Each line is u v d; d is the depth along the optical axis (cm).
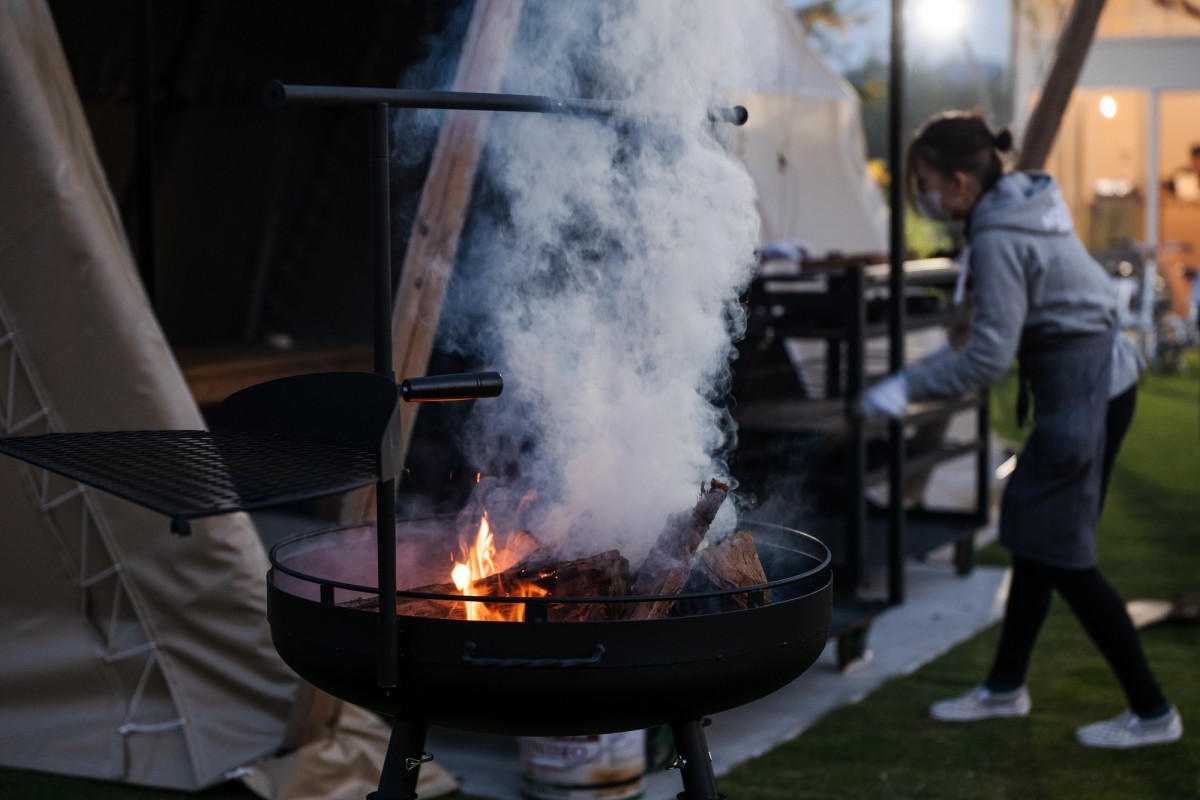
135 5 277
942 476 570
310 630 141
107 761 254
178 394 246
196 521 249
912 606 409
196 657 254
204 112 428
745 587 150
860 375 354
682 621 133
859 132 706
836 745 283
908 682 333
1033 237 270
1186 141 1209
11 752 259
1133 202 1202
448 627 132
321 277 479
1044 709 307
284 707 253
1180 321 1048
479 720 136
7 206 239
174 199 434
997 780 261
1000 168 282
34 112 238
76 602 258
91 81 391
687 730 144
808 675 341
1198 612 377
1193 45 1148
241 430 152
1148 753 275
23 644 260
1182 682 323
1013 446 594
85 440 144
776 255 407
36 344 243
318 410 142
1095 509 278
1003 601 414
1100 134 1212
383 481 127
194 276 454
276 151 455
